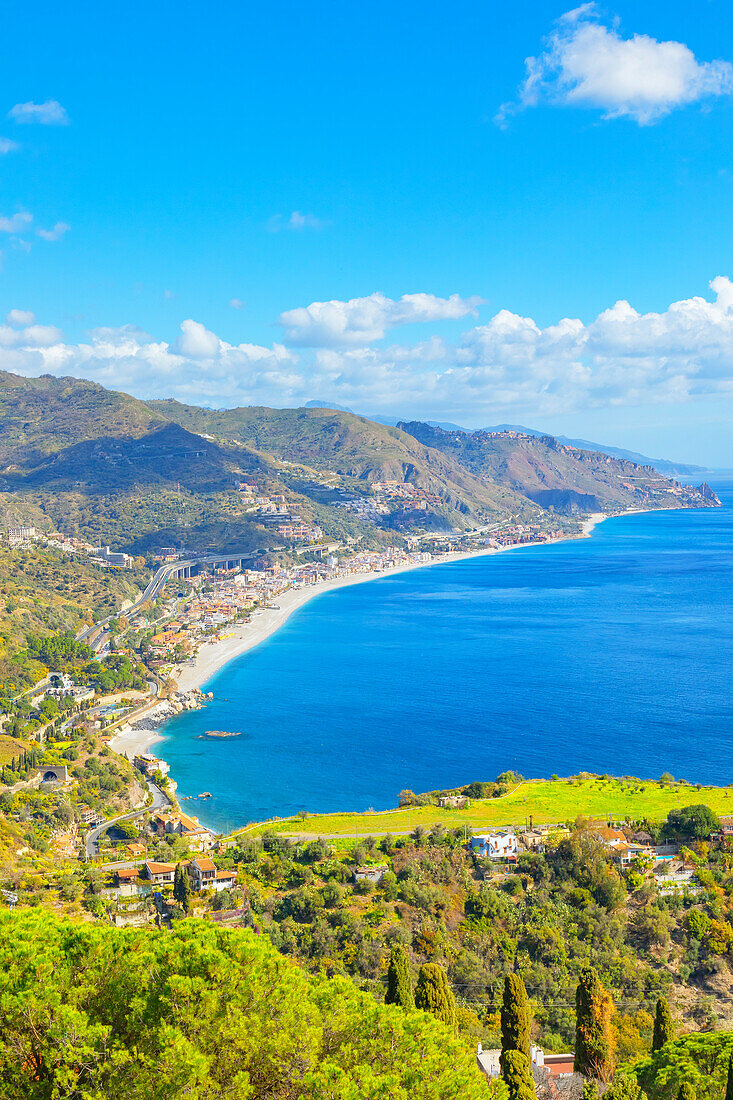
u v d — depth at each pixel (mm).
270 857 131250
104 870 131750
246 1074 36969
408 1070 39625
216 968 41062
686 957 101375
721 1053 61781
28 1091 37844
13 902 116750
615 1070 66812
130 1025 39094
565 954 100500
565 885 116062
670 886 115188
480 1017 87000
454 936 105125
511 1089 56219
